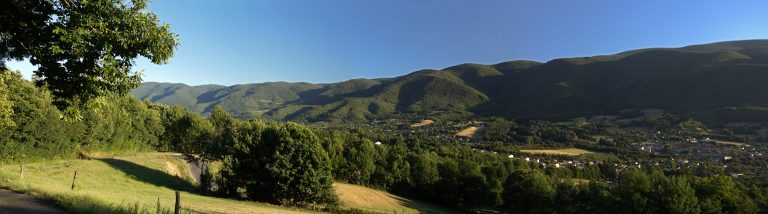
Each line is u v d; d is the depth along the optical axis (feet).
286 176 156.46
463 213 281.33
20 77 162.71
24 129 161.38
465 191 294.87
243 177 161.58
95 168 152.15
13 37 34.14
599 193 252.01
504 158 456.45
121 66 36.76
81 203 52.16
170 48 38.14
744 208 212.23
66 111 37.83
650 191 211.61
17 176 85.05
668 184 209.87
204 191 162.09
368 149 307.37
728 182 211.61
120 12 33.86
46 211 49.44
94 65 35.50
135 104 266.36
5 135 151.64
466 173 304.50
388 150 345.72
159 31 36.73
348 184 282.56
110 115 229.45
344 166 299.79
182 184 172.45
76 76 36.24
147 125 278.87
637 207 209.46
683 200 198.80
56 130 178.70
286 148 162.20
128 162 181.98
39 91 172.14
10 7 30.99
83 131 201.05
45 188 66.33
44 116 171.42
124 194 101.09
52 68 35.60
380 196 258.78
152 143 283.18
